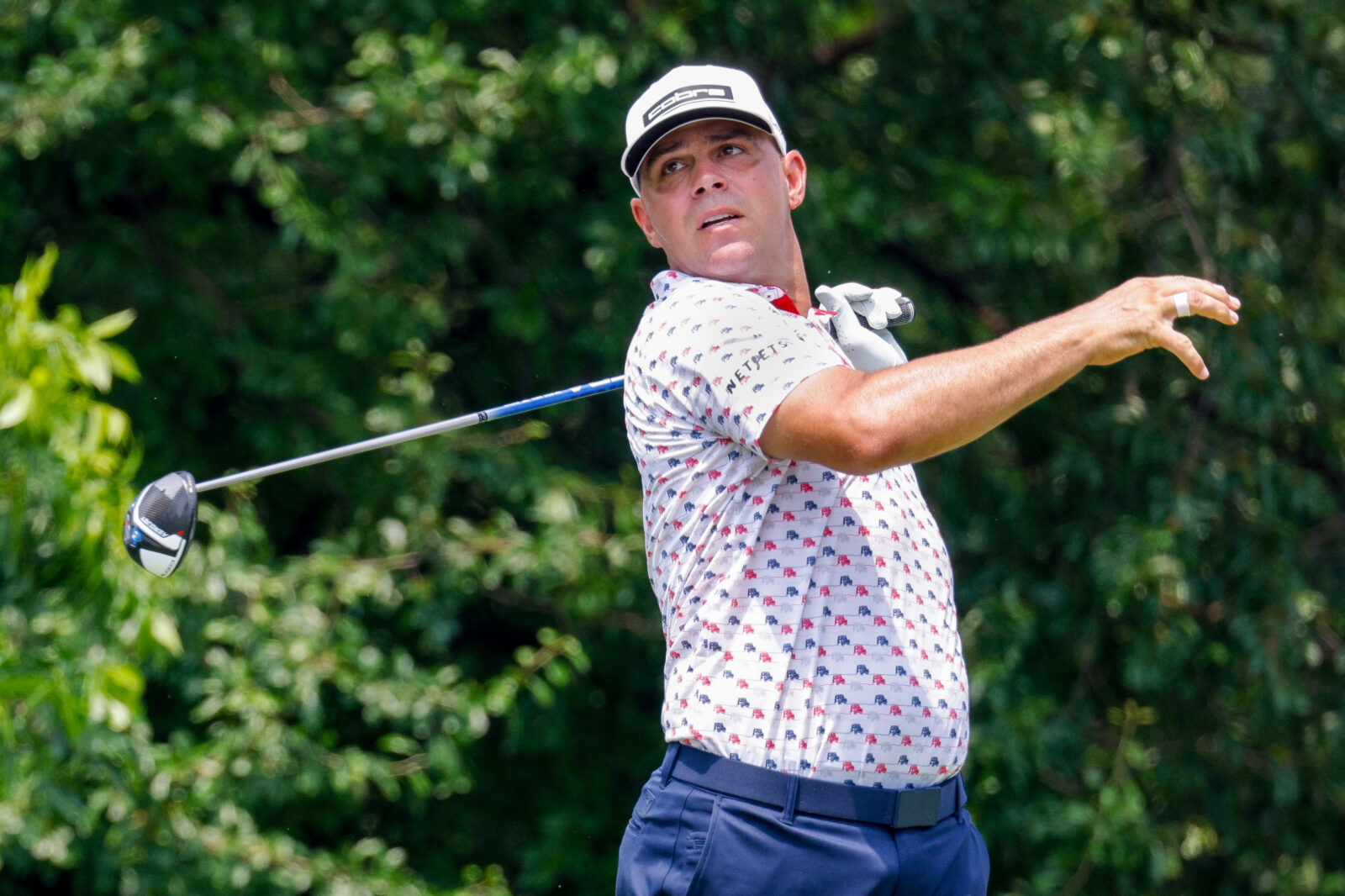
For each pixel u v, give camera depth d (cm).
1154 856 2503
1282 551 2583
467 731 2297
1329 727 2727
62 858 2020
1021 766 2420
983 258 2445
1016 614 2480
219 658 2211
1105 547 2448
